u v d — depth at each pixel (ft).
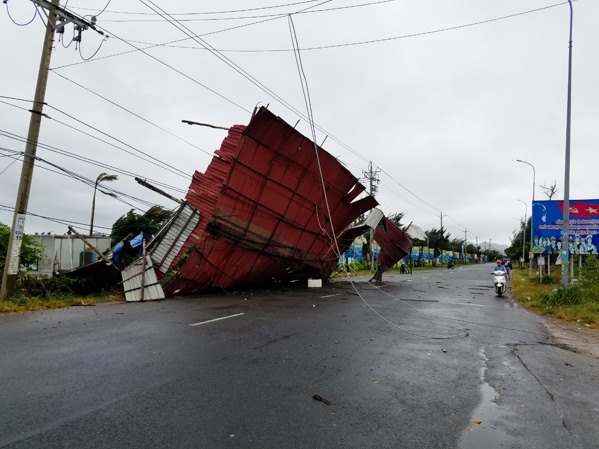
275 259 67.26
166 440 12.59
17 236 44.75
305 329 31.81
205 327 31.48
